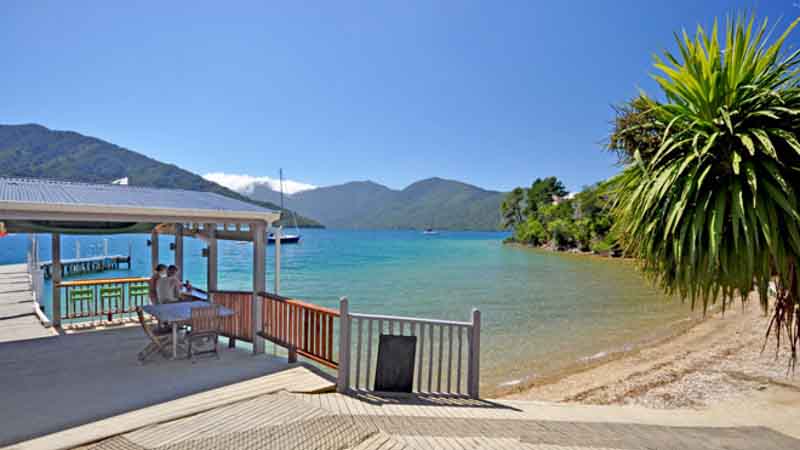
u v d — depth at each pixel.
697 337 10.22
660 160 3.24
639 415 4.68
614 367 8.02
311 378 5.19
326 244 73.31
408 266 31.94
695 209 2.95
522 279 24.05
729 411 5.45
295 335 5.75
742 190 2.81
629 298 17.14
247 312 6.51
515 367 8.14
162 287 6.61
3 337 7.22
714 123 2.90
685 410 5.48
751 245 2.62
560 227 53.78
